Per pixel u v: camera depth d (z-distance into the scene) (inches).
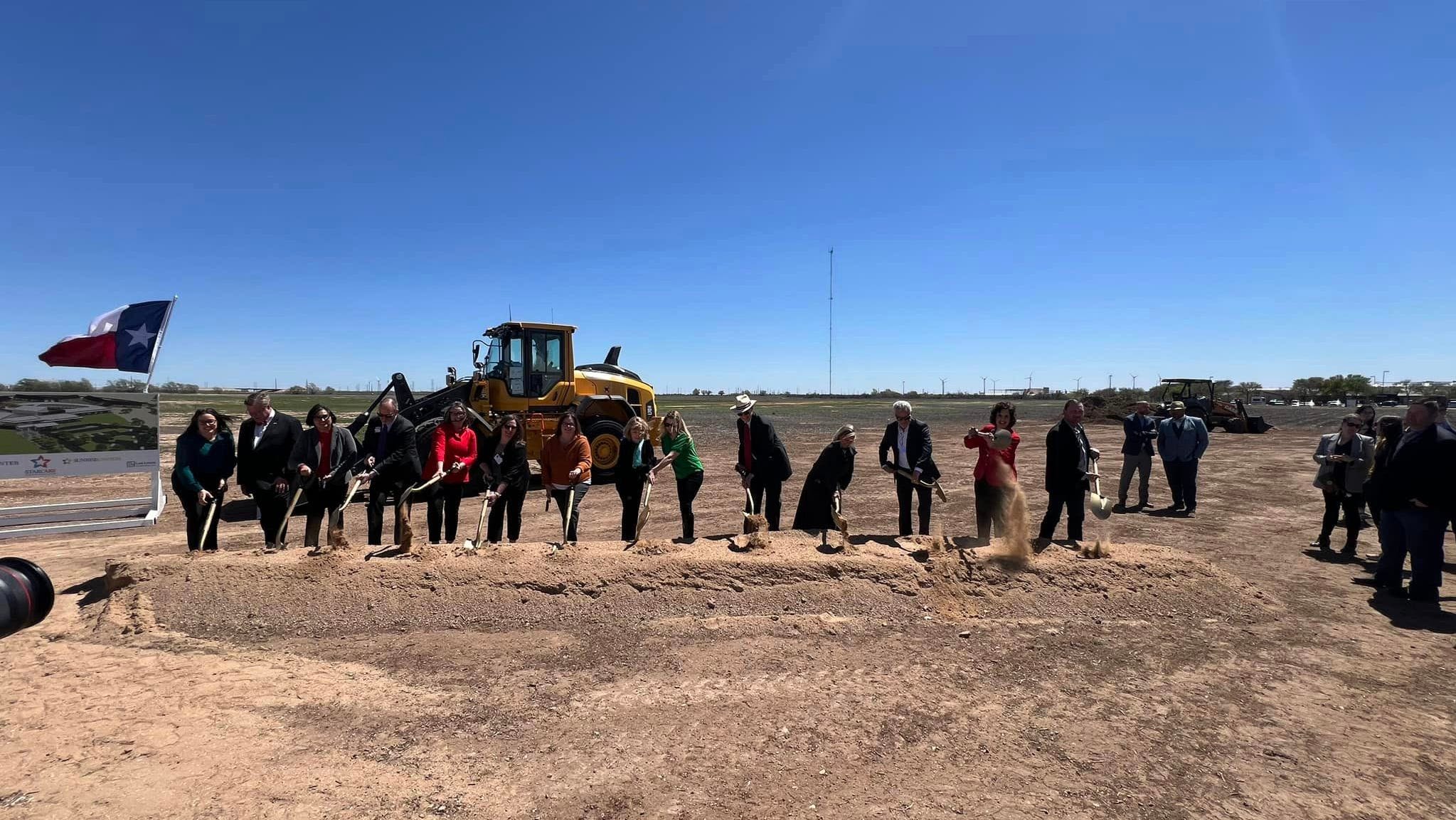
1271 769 130.0
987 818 113.5
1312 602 232.1
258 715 145.0
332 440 244.1
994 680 169.9
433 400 454.3
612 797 118.3
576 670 173.6
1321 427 1149.1
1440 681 169.6
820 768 128.4
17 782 117.9
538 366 488.1
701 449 735.1
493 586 211.8
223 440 242.2
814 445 800.3
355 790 118.3
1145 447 403.9
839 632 199.6
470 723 144.2
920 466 253.8
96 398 303.3
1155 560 236.4
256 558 215.6
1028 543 234.5
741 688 163.5
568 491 257.4
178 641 186.4
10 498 420.2
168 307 314.7
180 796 115.1
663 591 215.3
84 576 252.1
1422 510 227.8
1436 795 121.6
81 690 154.8
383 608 204.5
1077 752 135.6
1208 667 178.2
